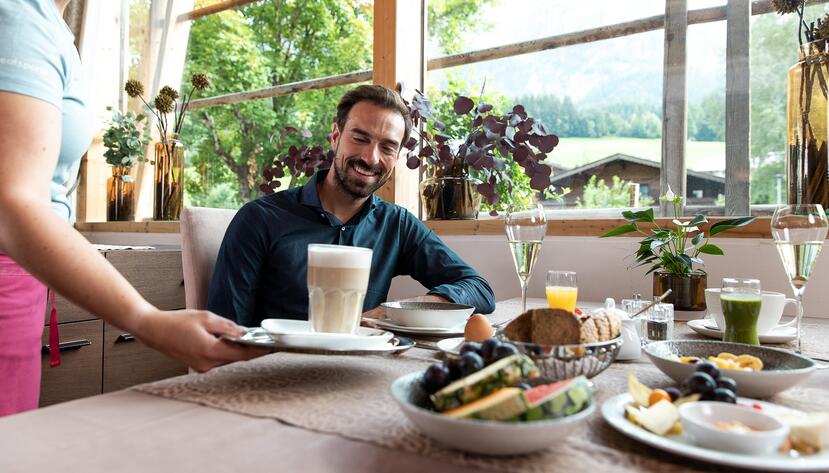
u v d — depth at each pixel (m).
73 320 2.12
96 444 0.43
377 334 0.79
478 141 1.86
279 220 1.47
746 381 0.59
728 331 0.91
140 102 3.39
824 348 0.94
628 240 1.77
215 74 3.22
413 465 0.41
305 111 2.93
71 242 0.66
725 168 1.88
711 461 0.40
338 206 1.59
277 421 0.50
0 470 0.38
